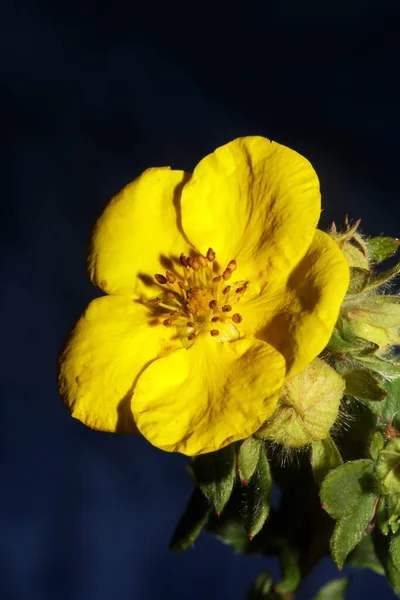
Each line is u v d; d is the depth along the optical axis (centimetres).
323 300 17
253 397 17
